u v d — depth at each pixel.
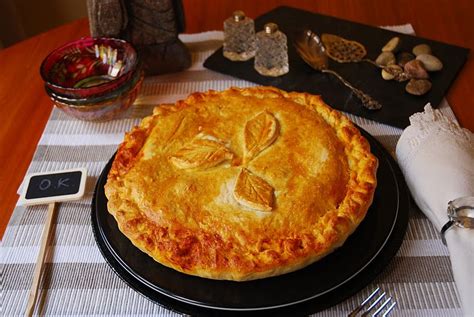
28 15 1.31
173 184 0.57
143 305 0.55
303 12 0.92
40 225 0.62
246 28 0.81
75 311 0.55
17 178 0.68
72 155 0.70
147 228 0.55
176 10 0.79
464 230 0.54
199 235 0.54
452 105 0.73
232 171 0.58
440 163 0.59
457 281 0.53
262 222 0.54
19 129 0.74
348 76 0.79
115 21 0.76
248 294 0.52
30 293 0.56
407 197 0.60
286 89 0.77
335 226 0.54
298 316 0.51
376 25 0.89
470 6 0.91
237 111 0.65
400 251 0.58
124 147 0.62
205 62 0.83
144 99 0.78
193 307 0.52
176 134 0.63
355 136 0.62
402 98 0.74
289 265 0.52
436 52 0.81
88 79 0.77
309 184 0.57
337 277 0.53
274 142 0.61
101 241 0.58
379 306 0.53
